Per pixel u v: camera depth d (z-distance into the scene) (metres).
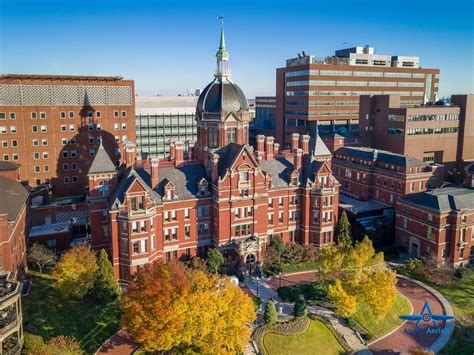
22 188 91.69
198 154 96.44
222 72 95.38
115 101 135.25
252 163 85.38
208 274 70.75
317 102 172.38
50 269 82.19
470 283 85.50
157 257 81.94
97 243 84.12
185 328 54.62
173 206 82.94
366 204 118.00
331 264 71.81
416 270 88.31
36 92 124.75
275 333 65.69
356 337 68.31
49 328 61.75
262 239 89.50
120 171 89.62
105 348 59.91
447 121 145.50
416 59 194.12
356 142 149.75
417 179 111.44
